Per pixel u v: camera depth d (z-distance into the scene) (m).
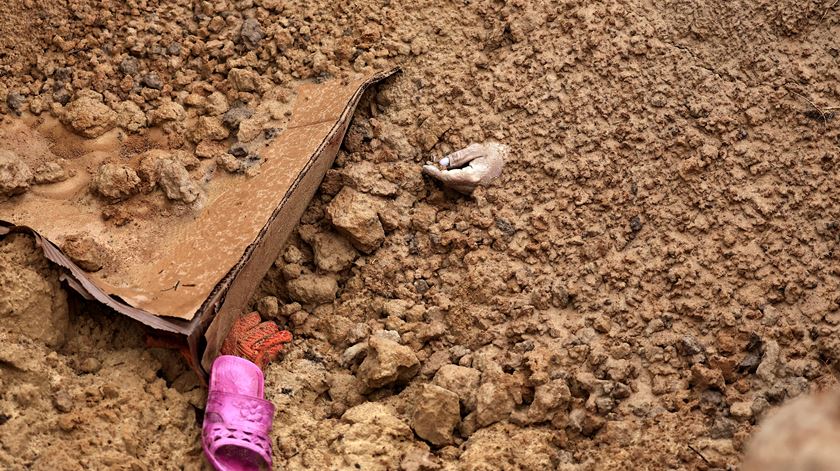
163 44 2.73
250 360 2.44
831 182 2.49
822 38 2.62
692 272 2.46
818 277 2.43
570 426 2.34
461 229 2.59
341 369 2.48
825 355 2.35
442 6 2.79
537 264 2.54
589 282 2.49
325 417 2.42
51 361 2.30
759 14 2.65
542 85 2.67
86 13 2.73
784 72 2.61
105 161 2.58
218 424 2.29
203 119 2.62
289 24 2.78
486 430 2.36
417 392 2.41
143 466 2.24
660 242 2.51
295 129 2.61
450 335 2.50
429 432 2.35
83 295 2.34
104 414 2.27
